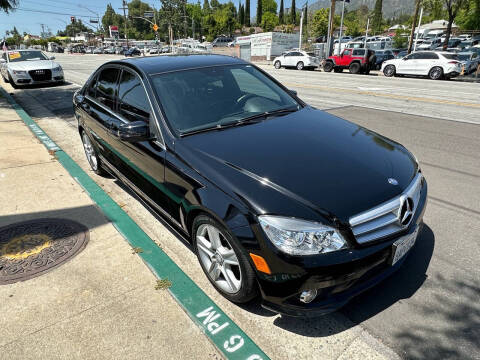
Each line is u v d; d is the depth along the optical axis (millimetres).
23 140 6918
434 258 3178
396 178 2613
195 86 3566
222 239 2646
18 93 13086
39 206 4281
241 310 2682
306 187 2396
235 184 2465
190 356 2301
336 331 2482
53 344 2414
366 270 2305
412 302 2699
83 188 4754
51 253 3375
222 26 96500
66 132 7648
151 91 3379
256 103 3633
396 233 2443
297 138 3020
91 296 2834
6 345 2420
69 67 24359
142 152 3326
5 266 3209
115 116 3918
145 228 3836
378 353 2305
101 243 3529
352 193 2383
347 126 3459
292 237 2178
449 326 2480
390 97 12000
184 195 2777
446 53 19312
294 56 26953
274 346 2377
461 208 4082
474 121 8266
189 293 2848
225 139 2982
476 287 2828
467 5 29172
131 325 2549
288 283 2223
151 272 3102
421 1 28312
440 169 5285
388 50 27984
